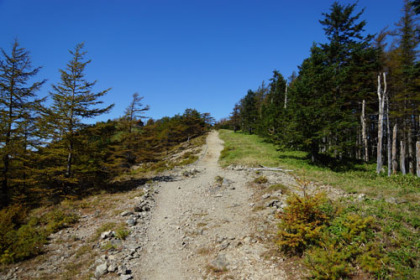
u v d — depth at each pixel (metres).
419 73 21.00
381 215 8.04
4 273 6.99
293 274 6.04
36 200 16.42
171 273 6.96
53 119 15.88
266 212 10.26
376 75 25.34
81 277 6.74
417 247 6.31
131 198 14.55
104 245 8.61
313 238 6.79
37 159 16.64
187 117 54.06
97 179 18.98
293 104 23.66
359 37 25.62
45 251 8.38
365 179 16.95
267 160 23.83
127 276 6.66
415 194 11.26
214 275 6.57
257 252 7.35
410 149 24.06
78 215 12.21
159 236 9.57
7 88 16.31
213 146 39.94
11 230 9.28
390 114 23.80
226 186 16.03
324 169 20.22
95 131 17.88
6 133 16.16
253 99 58.62
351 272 5.69
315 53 24.14
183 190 16.50
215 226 9.85
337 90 24.64
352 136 22.41
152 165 30.95
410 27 22.22
